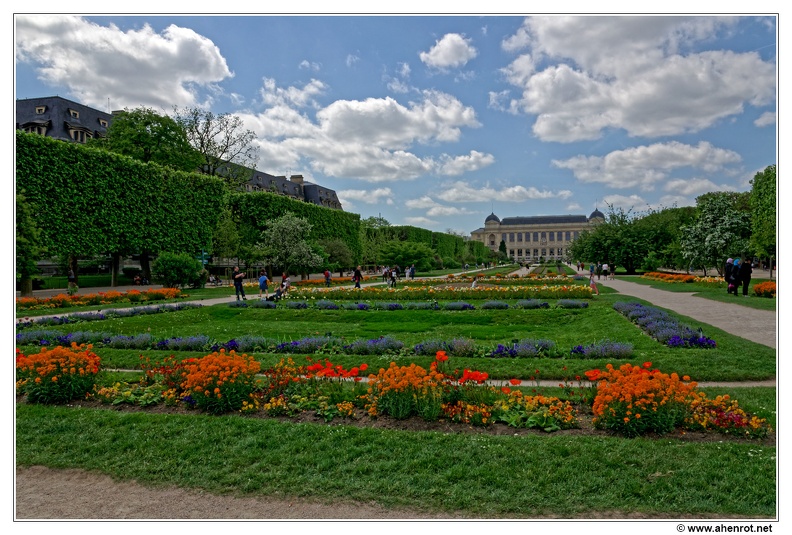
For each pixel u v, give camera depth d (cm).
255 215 5050
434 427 722
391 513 511
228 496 555
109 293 2736
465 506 518
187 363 923
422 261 7312
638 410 669
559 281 4006
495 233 19562
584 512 503
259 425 731
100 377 941
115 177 3512
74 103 6706
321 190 11812
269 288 4000
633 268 5844
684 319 1631
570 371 1037
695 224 4228
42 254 2981
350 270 6938
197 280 3809
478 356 1221
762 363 1034
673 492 529
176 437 700
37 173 2997
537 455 609
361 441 669
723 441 643
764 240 3697
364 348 1275
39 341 1474
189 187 4178
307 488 559
